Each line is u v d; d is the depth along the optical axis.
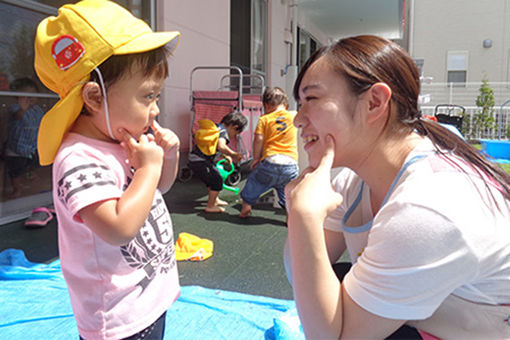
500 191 0.93
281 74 11.91
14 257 2.92
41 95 4.33
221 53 8.25
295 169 4.12
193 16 7.11
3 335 2.04
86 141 1.22
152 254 1.31
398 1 11.45
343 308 0.93
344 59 0.96
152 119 1.29
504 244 0.87
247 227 3.97
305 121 1.03
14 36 4.02
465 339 0.96
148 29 1.27
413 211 0.83
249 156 6.98
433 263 0.82
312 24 14.77
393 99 0.99
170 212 4.50
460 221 0.82
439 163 0.94
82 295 1.21
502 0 16.59
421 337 1.01
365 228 1.13
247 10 9.77
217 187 4.47
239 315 2.23
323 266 0.91
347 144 1.01
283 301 2.39
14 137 4.09
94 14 1.17
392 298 0.86
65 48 1.14
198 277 2.78
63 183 1.14
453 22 17.22
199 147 4.42
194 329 2.11
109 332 1.20
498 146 9.11
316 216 0.92
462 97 16.95
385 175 1.04
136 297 1.24
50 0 4.36
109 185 1.15
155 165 1.23
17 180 4.15
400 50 1.00
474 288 0.92
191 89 6.59
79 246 1.19
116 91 1.19
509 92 16.75
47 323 2.16
